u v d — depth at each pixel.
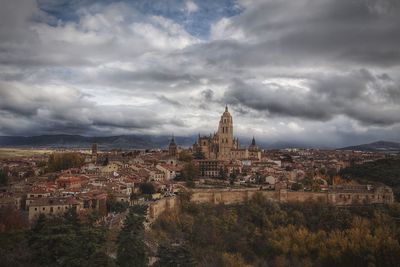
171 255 141.88
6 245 138.00
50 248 125.75
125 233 130.38
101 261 120.50
